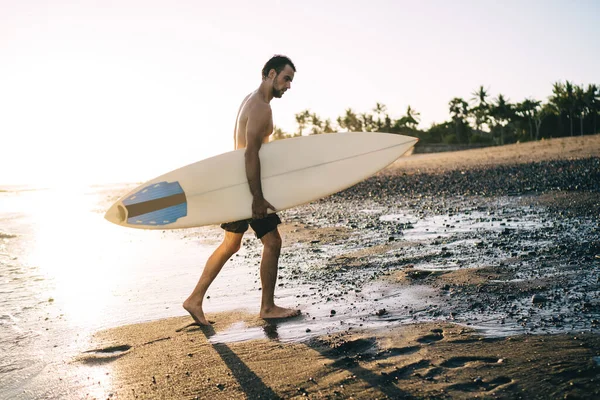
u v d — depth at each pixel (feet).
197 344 10.84
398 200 37.47
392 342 10.00
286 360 9.55
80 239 27.91
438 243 19.94
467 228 22.88
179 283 16.74
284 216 33.04
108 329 12.26
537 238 19.19
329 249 20.83
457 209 29.73
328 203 39.11
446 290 13.44
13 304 14.80
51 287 16.87
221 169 13.03
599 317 10.62
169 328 12.09
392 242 20.99
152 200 13.06
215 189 12.90
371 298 13.38
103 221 36.86
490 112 255.50
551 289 12.76
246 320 12.34
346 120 338.34
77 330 12.30
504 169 51.06
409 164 87.61
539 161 55.36
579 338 9.48
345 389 8.17
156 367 9.68
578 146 75.82
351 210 33.76
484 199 32.91
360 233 24.09
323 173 13.82
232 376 9.00
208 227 30.91
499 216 25.62
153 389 8.71
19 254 23.56
